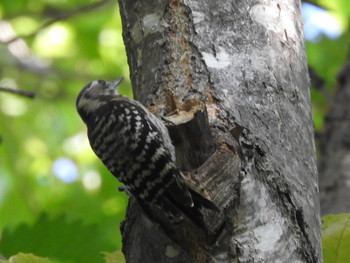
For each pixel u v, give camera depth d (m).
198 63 9.54
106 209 20.36
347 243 10.01
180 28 9.84
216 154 8.55
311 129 9.74
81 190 21.98
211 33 9.73
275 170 8.85
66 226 12.92
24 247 12.82
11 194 22.56
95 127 9.66
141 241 8.94
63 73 24.00
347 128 14.77
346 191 13.52
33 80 24.28
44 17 23.11
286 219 8.71
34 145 24.17
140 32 10.20
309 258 8.71
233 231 8.48
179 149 8.84
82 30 23.42
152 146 8.77
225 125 9.01
